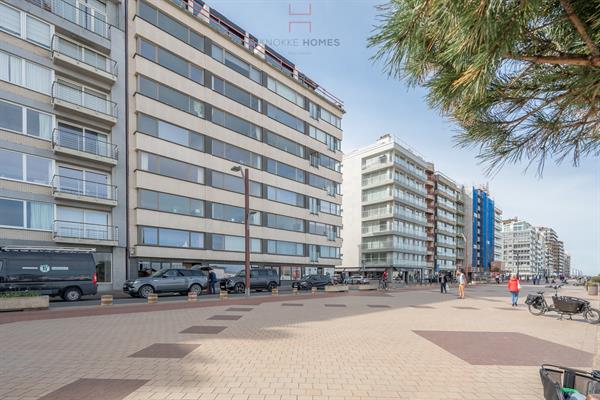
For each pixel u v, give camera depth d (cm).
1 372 561
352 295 2342
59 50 2278
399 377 557
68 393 470
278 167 3947
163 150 2830
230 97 3453
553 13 240
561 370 448
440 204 7875
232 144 3428
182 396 461
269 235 3756
